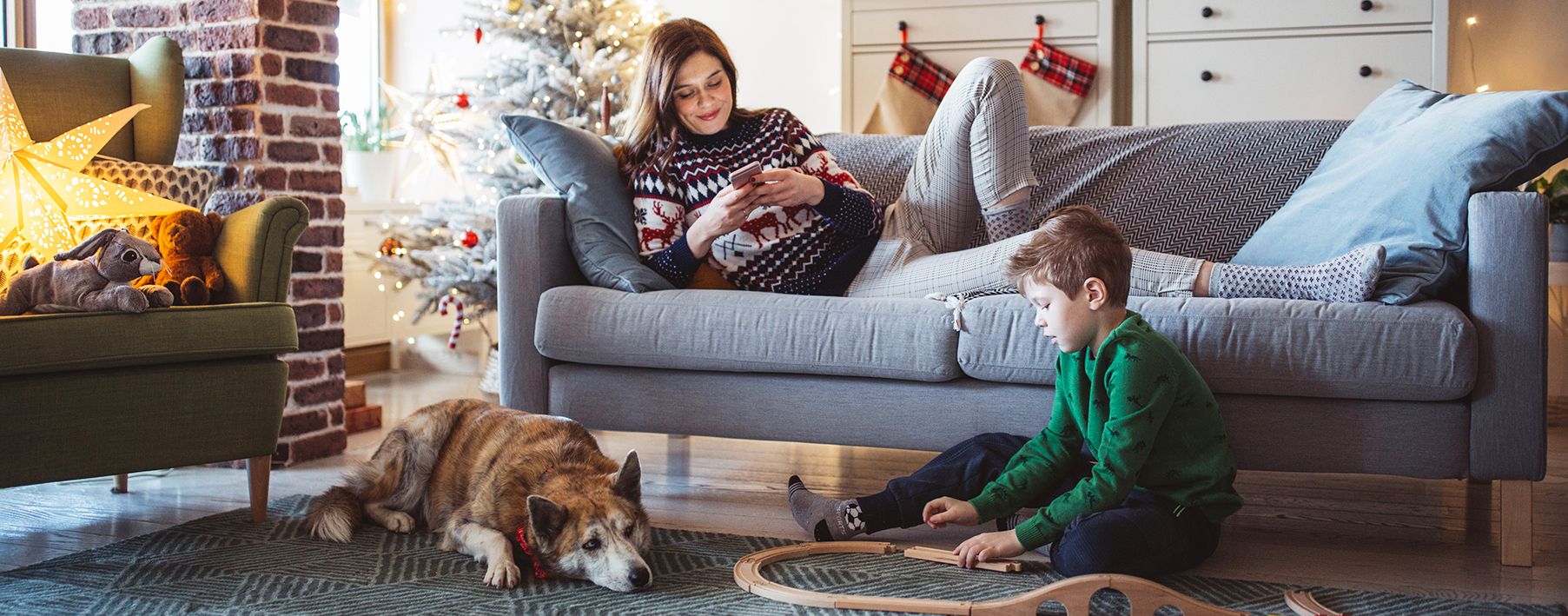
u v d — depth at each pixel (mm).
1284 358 2057
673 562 2033
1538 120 2074
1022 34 4629
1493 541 2207
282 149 3086
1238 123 2885
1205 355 2092
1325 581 1944
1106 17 4527
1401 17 4238
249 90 3018
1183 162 2850
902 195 2771
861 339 2289
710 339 2379
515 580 1893
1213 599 1810
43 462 2094
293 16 3117
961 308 2238
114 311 2166
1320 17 4320
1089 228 1921
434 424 2271
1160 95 4520
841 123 4953
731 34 5309
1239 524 2352
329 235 3205
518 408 2600
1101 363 1916
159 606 1815
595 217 2607
